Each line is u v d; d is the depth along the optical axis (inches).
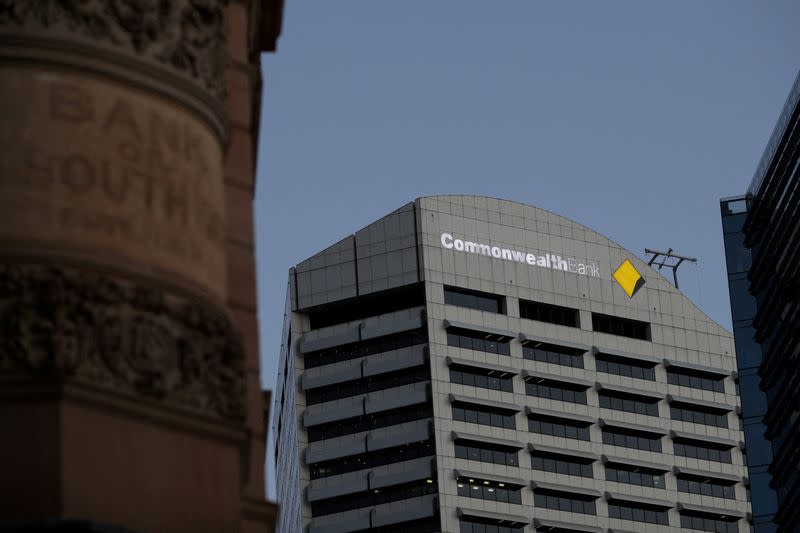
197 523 1617.9
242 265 1876.2
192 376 1664.6
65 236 1616.6
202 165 1772.9
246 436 1701.5
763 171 7568.9
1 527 1460.4
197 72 1800.0
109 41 1713.8
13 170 1624.0
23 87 1657.2
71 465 1526.8
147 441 1599.4
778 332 7239.2
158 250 1678.2
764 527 7367.1
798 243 6879.9
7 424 1526.8
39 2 1686.8
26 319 1561.3
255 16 2170.3
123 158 1679.4
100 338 1587.1
